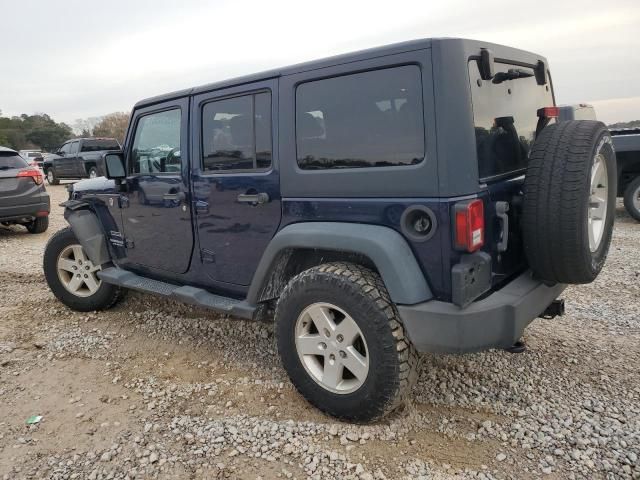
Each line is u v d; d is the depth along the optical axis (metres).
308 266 3.27
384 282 2.57
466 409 2.99
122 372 3.66
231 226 3.46
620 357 3.56
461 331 2.45
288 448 2.68
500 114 2.86
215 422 2.95
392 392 2.63
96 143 19.84
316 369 2.96
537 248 2.65
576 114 6.85
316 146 2.90
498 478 2.41
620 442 2.62
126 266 4.55
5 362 3.84
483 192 2.58
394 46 2.53
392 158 2.60
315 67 2.83
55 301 5.33
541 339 3.88
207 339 4.18
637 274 5.43
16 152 9.27
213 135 3.49
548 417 2.87
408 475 2.45
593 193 2.78
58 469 2.62
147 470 2.58
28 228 10.00
